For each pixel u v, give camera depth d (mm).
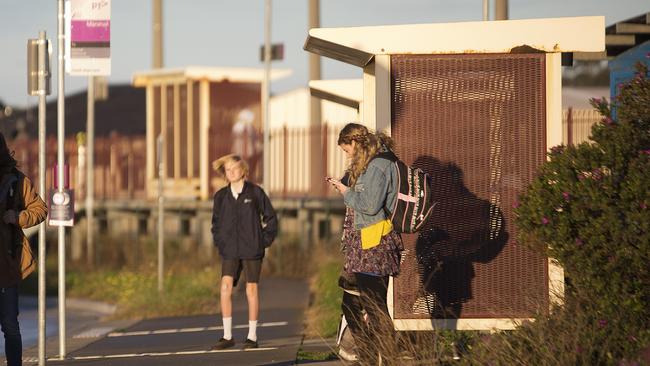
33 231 74312
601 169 21875
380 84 24000
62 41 27859
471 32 23906
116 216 75938
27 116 96000
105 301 55344
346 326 24031
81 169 81000
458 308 24016
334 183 21875
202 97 73562
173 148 75125
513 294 23969
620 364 19984
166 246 68125
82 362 27453
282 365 25266
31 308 55594
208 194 72562
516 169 24062
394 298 24000
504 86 24062
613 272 21016
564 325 21125
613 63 34000
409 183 21531
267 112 67562
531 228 22250
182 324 39000
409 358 21703
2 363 30766
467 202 24094
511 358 20734
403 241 24078
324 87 34344
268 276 60156
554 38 23844
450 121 24125
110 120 114812
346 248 22141
